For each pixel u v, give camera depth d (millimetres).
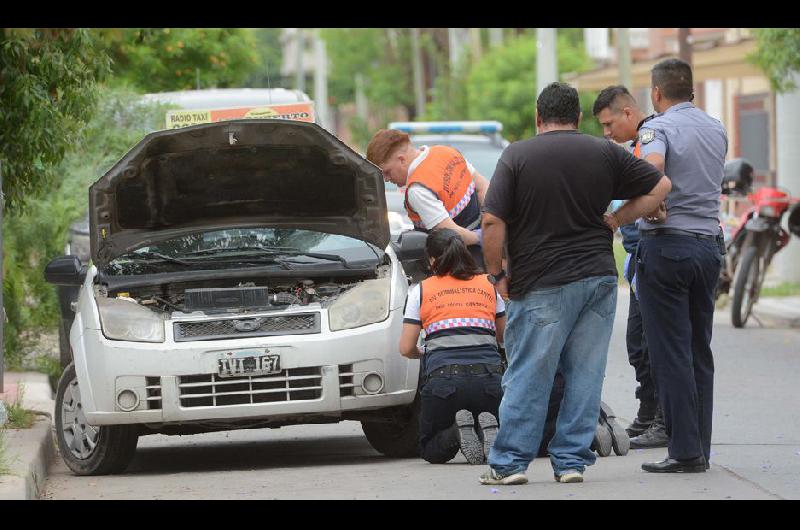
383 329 23578
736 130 83000
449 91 127375
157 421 23141
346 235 25672
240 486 21875
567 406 20438
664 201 21062
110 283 24156
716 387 31656
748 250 42969
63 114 28281
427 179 24016
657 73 21797
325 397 23281
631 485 20359
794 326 43406
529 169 19578
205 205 25438
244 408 23078
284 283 24906
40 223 37125
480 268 24172
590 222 19797
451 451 23234
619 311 49062
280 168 24875
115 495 21516
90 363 23422
